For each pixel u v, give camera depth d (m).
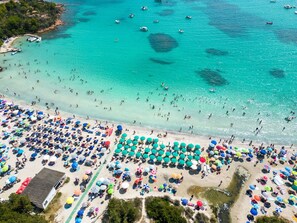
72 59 101.44
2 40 112.50
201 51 108.88
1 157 57.72
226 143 63.84
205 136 66.56
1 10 126.75
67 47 110.88
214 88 85.19
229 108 76.56
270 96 82.00
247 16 147.50
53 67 95.38
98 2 174.25
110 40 118.50
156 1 176.50
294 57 103.94
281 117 73.75
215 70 95.50
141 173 55.16
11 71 91.81
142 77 90.62
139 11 157.12
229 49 110.56
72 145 62.06
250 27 132.62
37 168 55.81
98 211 47.16
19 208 43.47
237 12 154.00
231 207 48.94
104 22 139.25
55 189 50.03
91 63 98.88
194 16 147.75
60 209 47.38
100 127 68.12
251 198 50.75
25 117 70.56
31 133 65.25
